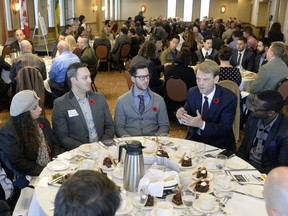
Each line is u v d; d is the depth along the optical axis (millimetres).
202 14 19297
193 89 2697
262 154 2318
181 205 1528
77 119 2631
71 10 13250
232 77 3834
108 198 837
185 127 4551
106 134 2736
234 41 6688
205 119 2592
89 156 2029
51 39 11461
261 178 1800
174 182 1604
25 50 4727
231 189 1660
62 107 2617
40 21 7145
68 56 4773
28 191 1987
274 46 3830
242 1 19031
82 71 2557
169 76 4309
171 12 19344
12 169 2166
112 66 8906
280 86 3766
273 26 7355
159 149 2133
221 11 19250
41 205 1530
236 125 3469
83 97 2676
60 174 1792
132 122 2773
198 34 9445
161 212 1383
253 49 6621
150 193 1547
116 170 1839
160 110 2787
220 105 2537
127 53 8609
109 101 5656
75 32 9078
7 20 8883
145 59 4605
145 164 1991
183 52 4223
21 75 4137
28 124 2201
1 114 4863
